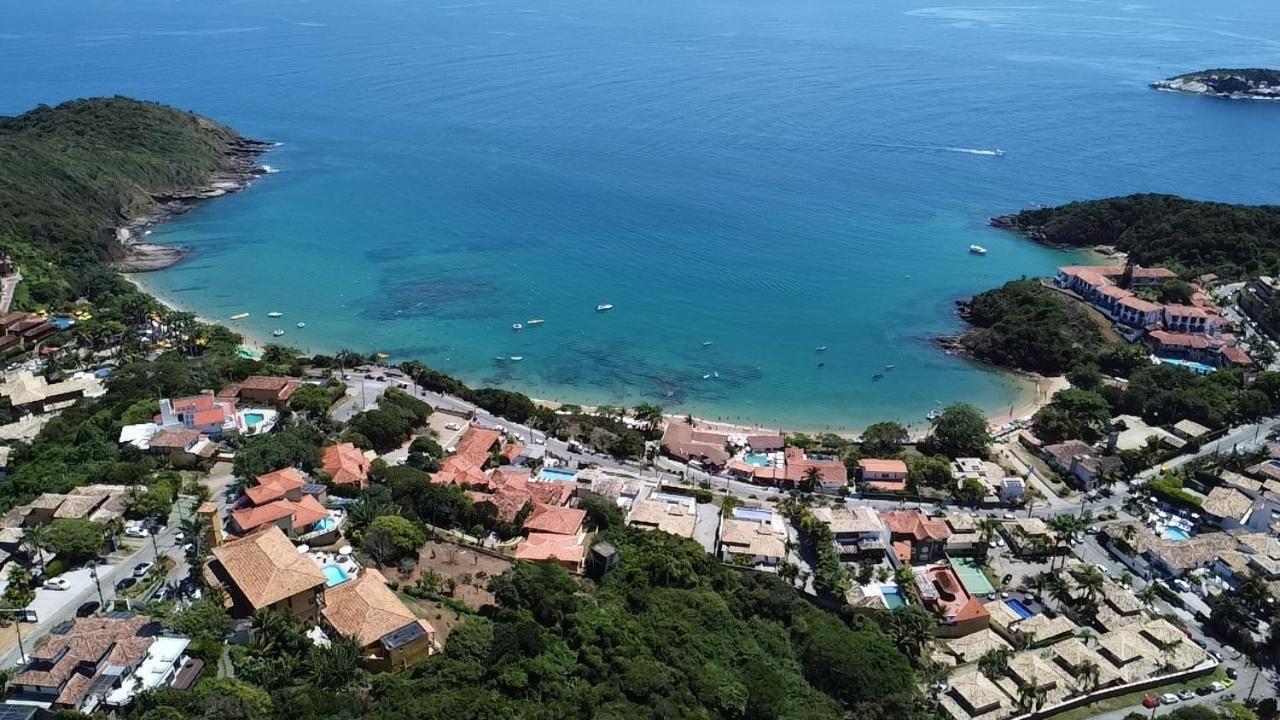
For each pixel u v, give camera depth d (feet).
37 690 299.38
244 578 363.35
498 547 449.89
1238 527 504.02
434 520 465.47
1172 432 622.54
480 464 548.31
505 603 377.71
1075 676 384.27
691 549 448.24
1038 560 483.92
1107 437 617.21
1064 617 429.38
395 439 568.82
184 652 324.39
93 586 379.14
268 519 419.74
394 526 417.49
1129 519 521.65
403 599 381.81
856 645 390.01
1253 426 629.10
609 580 421.59
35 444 520.01
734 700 348.38
